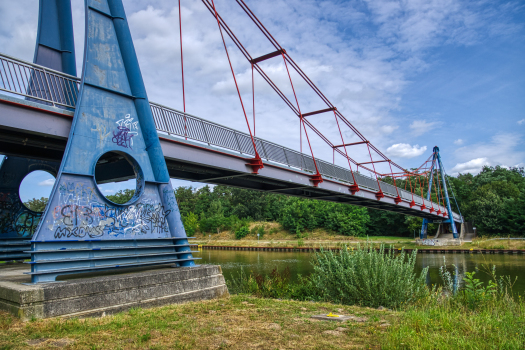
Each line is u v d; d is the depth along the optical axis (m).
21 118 10.91
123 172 16.53
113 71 12.77
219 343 6.32
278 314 9.11
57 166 16.84
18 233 15.77
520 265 38.28
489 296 10.33
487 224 75.56
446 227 91.81
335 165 31.86
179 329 7.26
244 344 6.27
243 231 95.56
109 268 10.81
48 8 14.95
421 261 45.16
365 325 7.75
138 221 12.25
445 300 11.05
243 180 26.98
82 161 11.08
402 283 12.07
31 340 6.38
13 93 10.54
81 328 7.21
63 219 10.26
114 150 12.12
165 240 13.01
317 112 37.16
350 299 12.42
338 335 6.93
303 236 87.44
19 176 16.08
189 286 11.71
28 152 14.66
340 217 86.44
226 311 9.49
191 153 17.48
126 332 6.92
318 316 8.80
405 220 84.38
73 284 8.66
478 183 109.69
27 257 15.73
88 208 10.92
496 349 5.81
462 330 6.96
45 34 14.62
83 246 10.55
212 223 104.50
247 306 10.37
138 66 13.52
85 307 8.73
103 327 7.29
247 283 17.58
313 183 28.30
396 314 9.11
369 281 12.14
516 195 85.50
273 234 93.38
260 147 22.77
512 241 63.62
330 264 13.58
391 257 13.30
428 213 63.19
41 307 7.96
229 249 79.12
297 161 26.48
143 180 12.73
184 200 130.50
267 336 6.80
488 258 47.81
